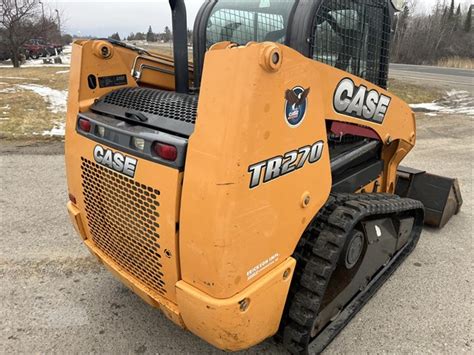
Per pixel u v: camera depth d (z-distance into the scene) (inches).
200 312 66.9
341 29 91.5
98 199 83.1
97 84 90.5
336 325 97.3
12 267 122.0
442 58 1456.7
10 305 105.6
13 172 202.7
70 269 122.1
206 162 60.2
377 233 103.7
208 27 107.6
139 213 72.9
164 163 65.7
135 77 98.8
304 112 68.7
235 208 60.1
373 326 101.4
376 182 125.3
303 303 80.7
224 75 57.6
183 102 80.0
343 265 89.9
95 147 79.2
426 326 102.0
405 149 126.4
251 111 57.6
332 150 102.6
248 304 66.7
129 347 92.8
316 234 83.5
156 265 74.4
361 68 102.0
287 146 66.3
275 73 59.7
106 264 89.1
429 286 118.9
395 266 124.0
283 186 68.0
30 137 265.7
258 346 94.0
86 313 103.5
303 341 82.4
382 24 104.3
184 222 64.7
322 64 72.5
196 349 92.8
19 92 433.1
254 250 65.9
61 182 191.5
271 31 93.9
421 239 148.1
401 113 114.5
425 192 154.4
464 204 182.9
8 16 812.0
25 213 158.2
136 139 70.0
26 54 1081.4
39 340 94.0
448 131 337.1
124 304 107.1
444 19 1790.1
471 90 612.1
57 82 531.5
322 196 79.4
